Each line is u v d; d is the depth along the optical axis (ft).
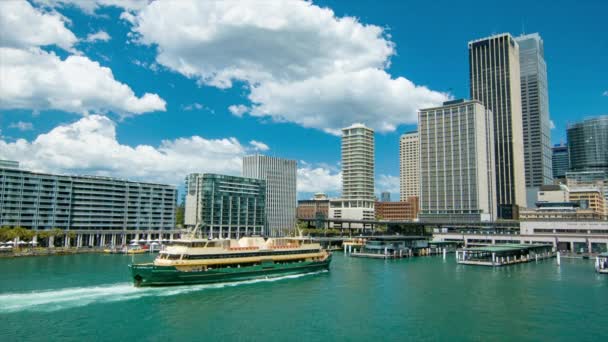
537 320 282.15
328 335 250.78
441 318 287.07
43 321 270.26
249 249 424.46
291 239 478.59
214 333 252.83
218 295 350.64
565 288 393.29
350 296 355.56
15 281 407.03
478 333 255.29
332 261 653.30
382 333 255.09
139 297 335.26
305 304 325.62
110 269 498.28
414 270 529.86
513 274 488.85
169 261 374.43
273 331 257.55
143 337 244.01
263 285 400.47
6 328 256.11
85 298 329.11
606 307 316.81
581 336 249.75
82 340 237.66
